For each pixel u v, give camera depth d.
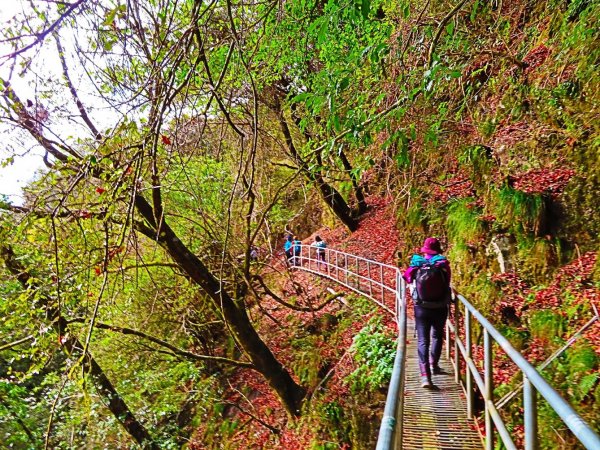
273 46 7.66
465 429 4.74
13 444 11.40
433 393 5.60
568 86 8.20
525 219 7.69
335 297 13.90
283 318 16.17
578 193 7.21
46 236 6.30
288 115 11.00
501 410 5.48
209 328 16.09
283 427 11.90
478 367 6.49
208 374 15.80
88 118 5.75
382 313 11.70
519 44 9.82
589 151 7.30
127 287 11.45
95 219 5.82
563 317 6.19
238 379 15.36
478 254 8.52
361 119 4.05
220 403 14.35
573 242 7.03
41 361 8.66
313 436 9.83
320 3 5.48
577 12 8.21
